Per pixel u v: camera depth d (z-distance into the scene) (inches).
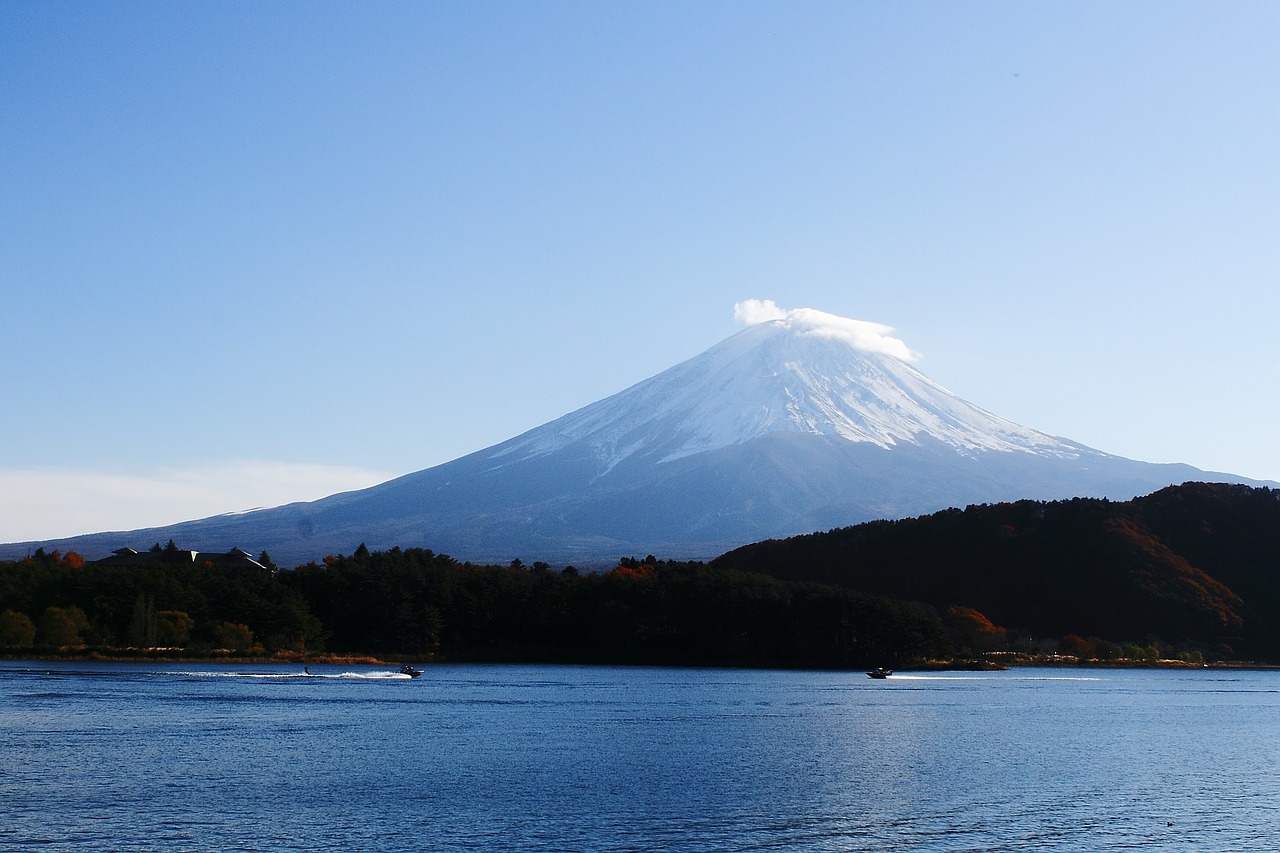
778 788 3631.9
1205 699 7357.3
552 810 3233.3
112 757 3863.2
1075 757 4483.3
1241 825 3225.9
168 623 7696.9
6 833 2844.5
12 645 7372.1
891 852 2869.1
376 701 5782.5
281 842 2822.3
